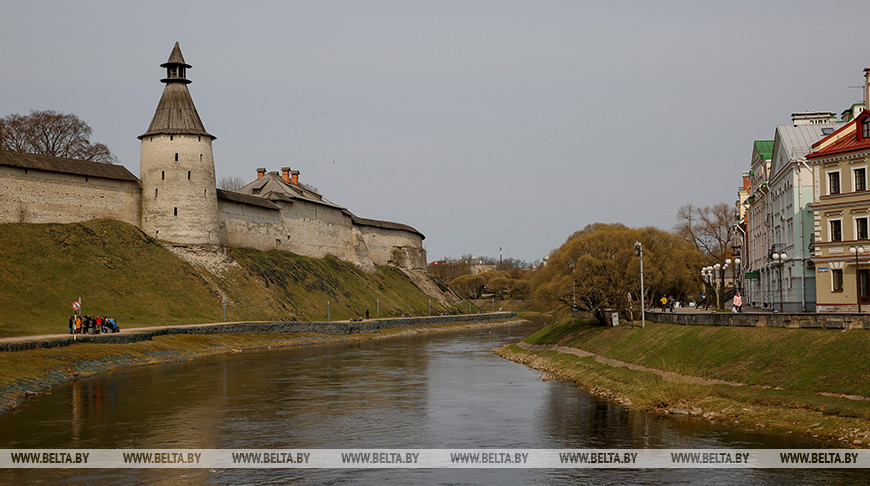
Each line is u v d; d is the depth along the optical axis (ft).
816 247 194.49
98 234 329.52
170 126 366.43
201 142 371.35
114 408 139.54
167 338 254.06
